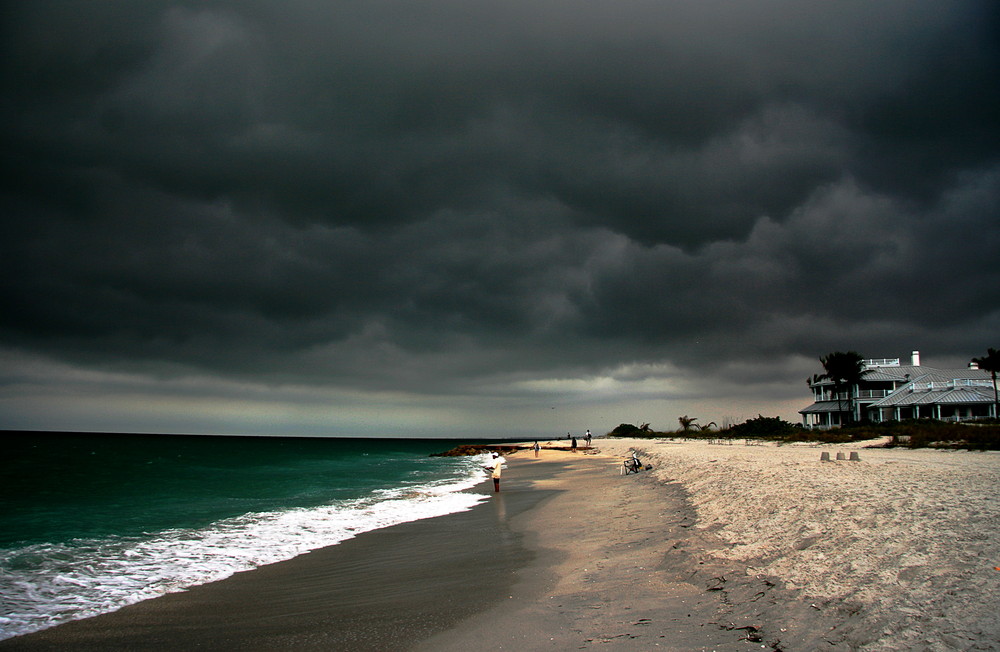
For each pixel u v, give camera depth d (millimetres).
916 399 68625
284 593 9930
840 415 76125
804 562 8016
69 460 59531
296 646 7109
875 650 5074
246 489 30984
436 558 12359
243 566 12141
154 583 10727
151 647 7352
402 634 7301
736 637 6105
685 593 7863
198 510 21672
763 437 60750
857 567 7324
